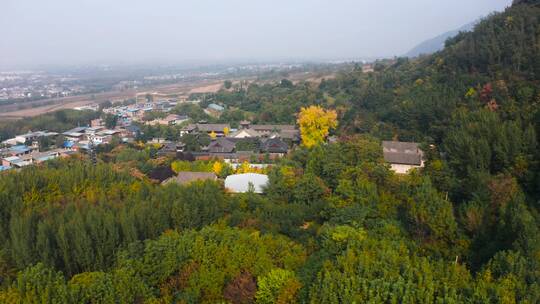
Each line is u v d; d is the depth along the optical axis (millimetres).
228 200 53344
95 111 188750
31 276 30312
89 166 63281
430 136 73688
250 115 149000
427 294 26000
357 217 40625
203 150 105562
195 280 31750
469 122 59656
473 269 33219
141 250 35875
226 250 33750
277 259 34625
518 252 28266
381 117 91125
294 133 111188
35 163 98562
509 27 86250
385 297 26625
